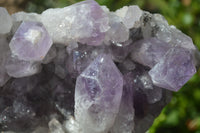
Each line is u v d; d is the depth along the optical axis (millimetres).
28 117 282
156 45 290
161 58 282
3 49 280
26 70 275
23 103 281
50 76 288
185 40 298
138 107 292
